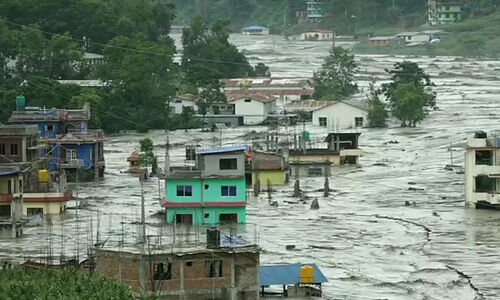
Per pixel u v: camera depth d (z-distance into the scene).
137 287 153.25
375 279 184.75
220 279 157.00
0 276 133.75
